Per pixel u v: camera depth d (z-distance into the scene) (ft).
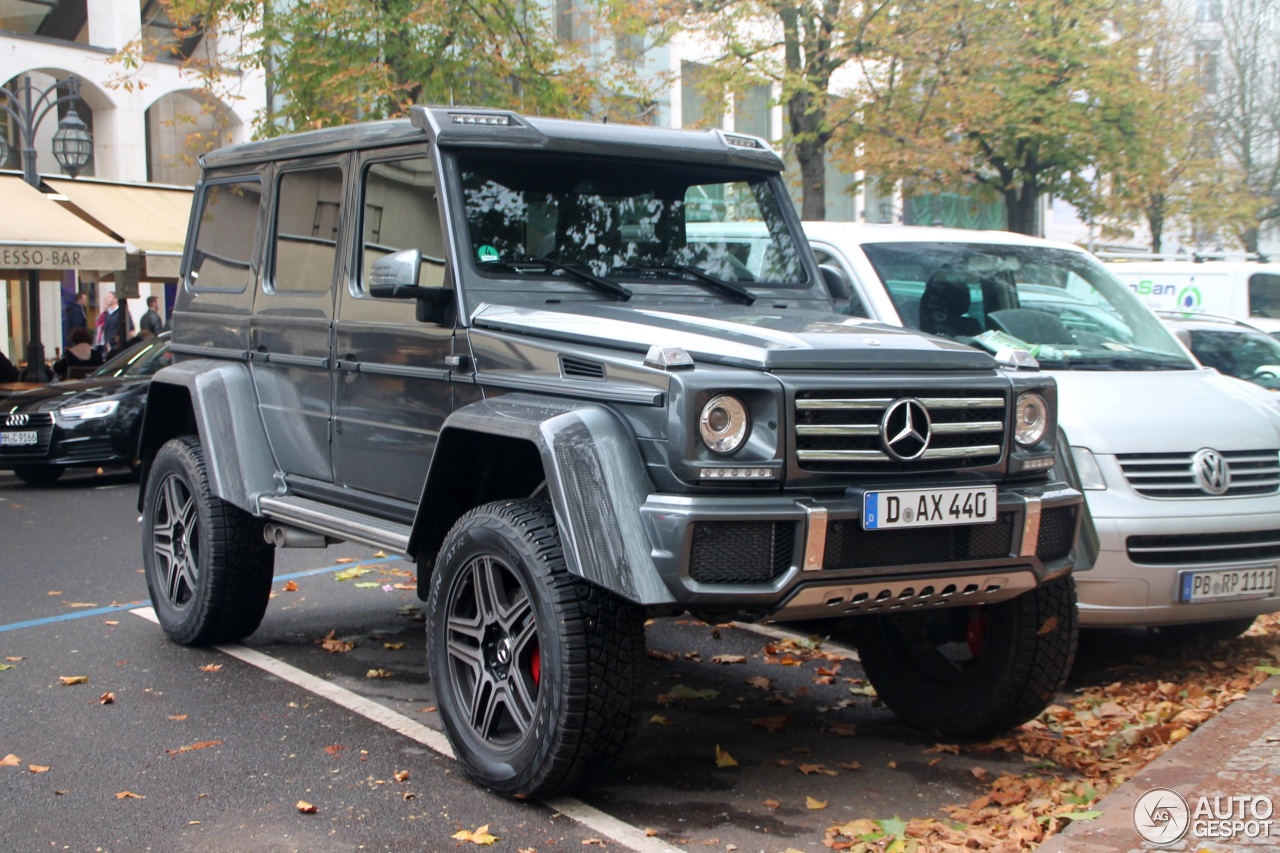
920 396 13.88
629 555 12.83
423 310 15.94
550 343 14.74
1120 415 19.99
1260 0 102.99
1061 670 15.93
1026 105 64.90
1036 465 14.82
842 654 21.72
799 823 14.02
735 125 86.17
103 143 77.97
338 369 18.02
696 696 19.03
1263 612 20.10
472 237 16.12
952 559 14.01
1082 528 16.06
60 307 77.97
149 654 21.21
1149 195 80.02
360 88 53.47
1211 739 16.16
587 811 14.20
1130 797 14.16
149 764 15.79
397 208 17.20
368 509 17.69
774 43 61.46
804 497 13.29
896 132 64.90
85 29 76.69
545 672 13.56
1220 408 20.81
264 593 20.89
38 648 21.62
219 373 20.40
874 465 13.62
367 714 17.83
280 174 20.08
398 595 26.40
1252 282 58.49
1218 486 19.58
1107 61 65.77
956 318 22.79
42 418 44.19
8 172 64.28
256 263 20.44
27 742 16.63
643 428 13.32
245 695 18.79
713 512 12.73
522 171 16.80
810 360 13.51
